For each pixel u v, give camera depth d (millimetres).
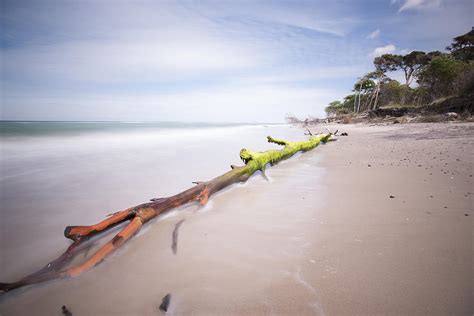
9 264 1798
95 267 1701
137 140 12539
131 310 1322
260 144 10773
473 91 19953
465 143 7387
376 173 4414
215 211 2789
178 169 5176
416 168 4605
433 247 1819
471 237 1947
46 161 6062
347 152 7488
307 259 1745
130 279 1579
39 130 16453
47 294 1452
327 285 1460
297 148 7387
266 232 2205
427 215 2418
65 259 1776
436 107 22562
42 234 2252
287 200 3125
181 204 2779
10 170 5008
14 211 2812
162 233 2242
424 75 30094
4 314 1313
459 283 1416
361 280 1488
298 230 2223
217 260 1773
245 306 1321
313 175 4590
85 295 1441
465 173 4012
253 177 4594
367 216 2471
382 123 25203
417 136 10734
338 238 2033
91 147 9141
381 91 46438
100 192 3553
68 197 3312
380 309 1262
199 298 1394
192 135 17422
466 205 2641
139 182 4125
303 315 1248
